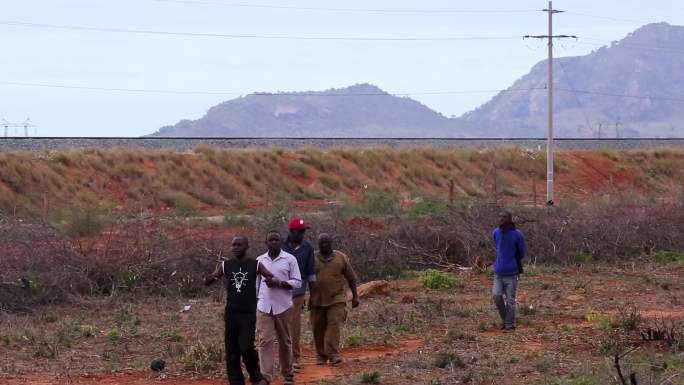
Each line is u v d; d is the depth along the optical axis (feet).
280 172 200.03
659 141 301.63
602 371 46.83
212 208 175.83
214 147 205.77
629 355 51.62
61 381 48.01
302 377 48.78
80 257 79.36
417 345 58.03
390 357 53.78
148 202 165.68
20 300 73.26
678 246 111.34
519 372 49.08
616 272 96.37
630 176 241.55
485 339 59.52
